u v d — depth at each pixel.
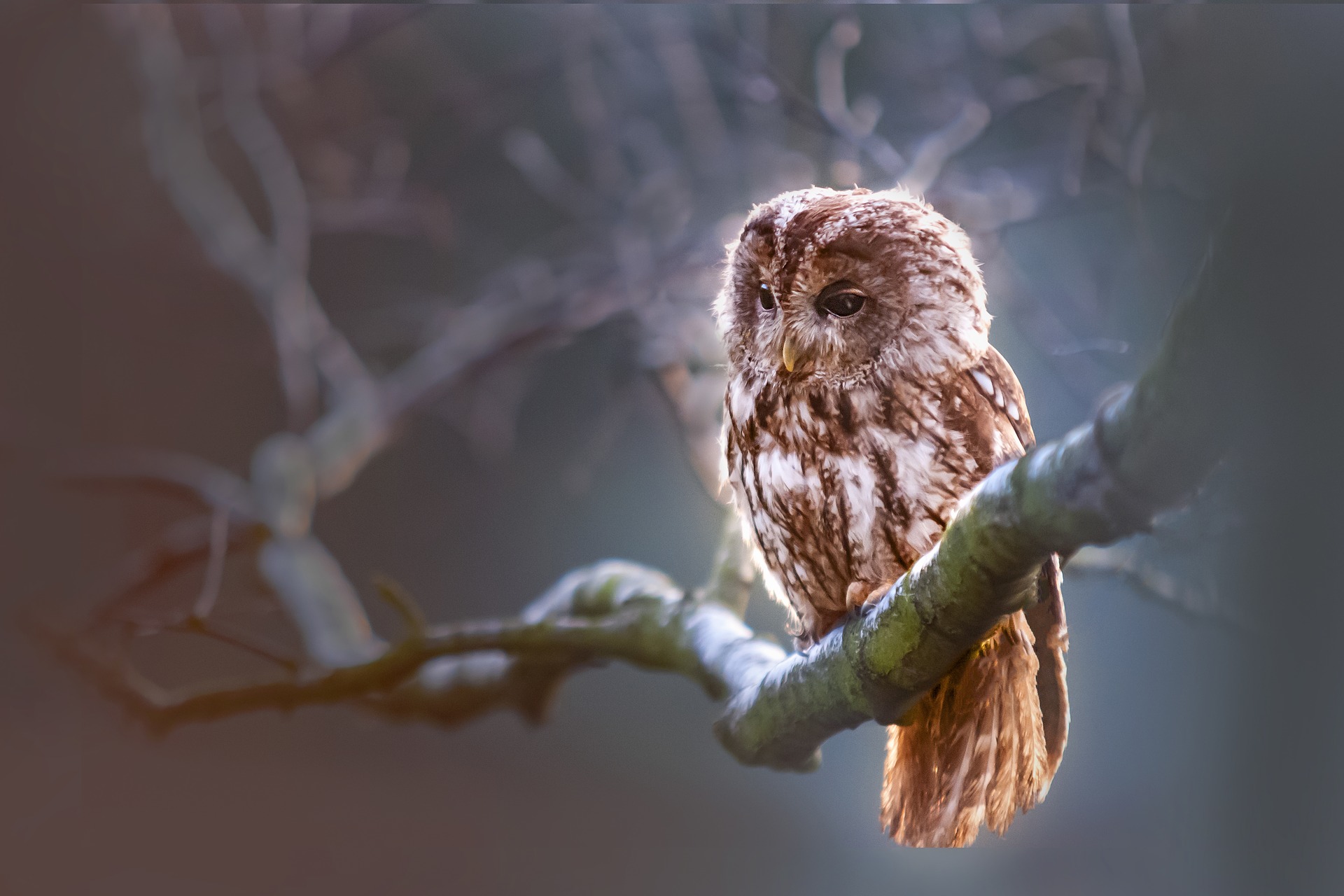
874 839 14.14
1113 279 10.70
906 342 10.16
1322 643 10.00
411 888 13.27
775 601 10.30
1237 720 10.04
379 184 11.90
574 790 15.88
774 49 10.80
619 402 11.08
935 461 10.15
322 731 16.14
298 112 12.22
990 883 12.25
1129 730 11.75
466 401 12.19
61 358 14.36
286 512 10.74
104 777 14.48
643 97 11.57
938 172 10.64
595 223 11.20
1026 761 10.12
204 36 11.92
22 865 13.16
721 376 10.62
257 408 16.28
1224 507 10.08
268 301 10.96
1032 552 9.94
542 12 12.14
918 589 9.99
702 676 10.27
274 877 13.61
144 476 10.75
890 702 10.05
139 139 12.69
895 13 10.81
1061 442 9.91
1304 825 10.01
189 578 15.67
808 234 10.17
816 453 10.18
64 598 10.76
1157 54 10.49
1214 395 9.86
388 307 13.41
